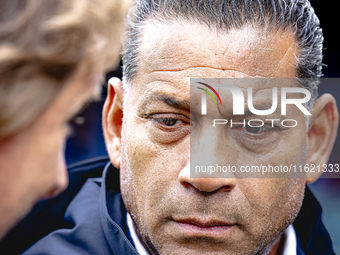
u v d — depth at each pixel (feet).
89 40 3.06
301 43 5.28
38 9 2.78
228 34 4.93
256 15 4.99
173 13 5.08
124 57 5.50
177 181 4.97
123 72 5.62
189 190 4.86
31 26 2.77
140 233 5.53
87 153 14.71
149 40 5.12
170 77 4.92
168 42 4.98
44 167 3.33
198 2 5.00
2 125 2.81
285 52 5.09
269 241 5.30
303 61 5.32
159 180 5.02
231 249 4.98
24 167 3.19
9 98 2.76
